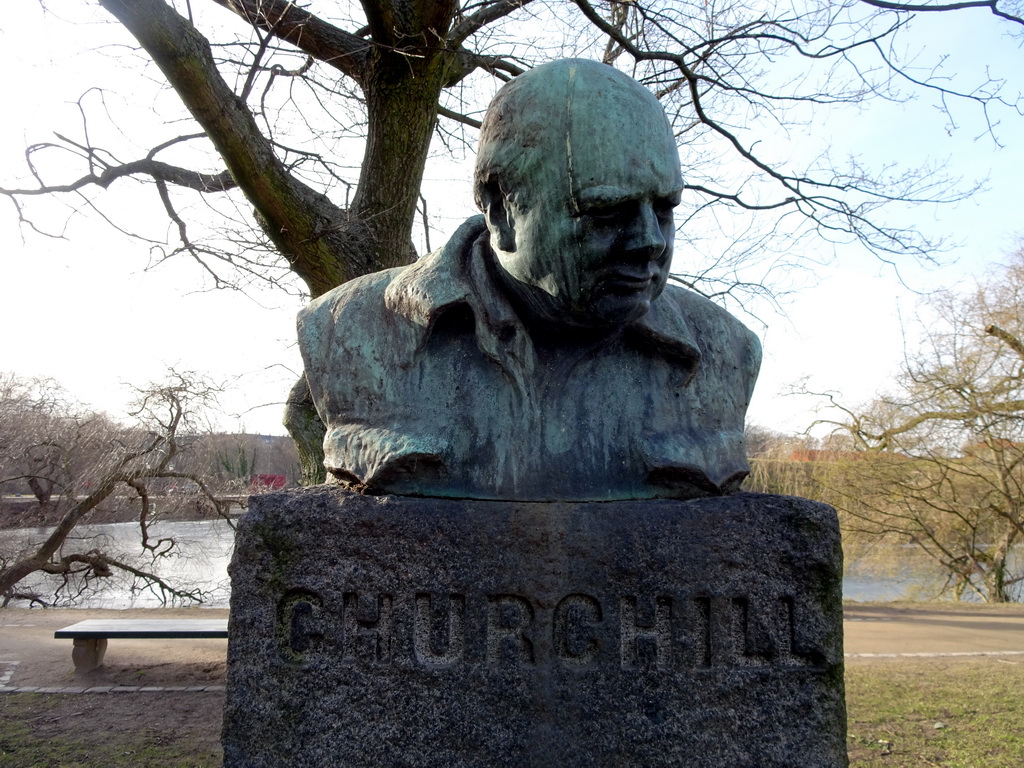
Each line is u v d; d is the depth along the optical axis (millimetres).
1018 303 12102
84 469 10711
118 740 4285
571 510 1626
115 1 4109
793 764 1594
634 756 1567
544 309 1646
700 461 1712
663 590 1611
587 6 5383
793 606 1641
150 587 11141
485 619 1593
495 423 1717
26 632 7445
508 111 1585
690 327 1877
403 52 4523
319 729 1568
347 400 1758
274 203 4902
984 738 4379
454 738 1562
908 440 12953
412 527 1605
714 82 6043
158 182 6148
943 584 14242
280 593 1601
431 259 1795
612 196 1465
